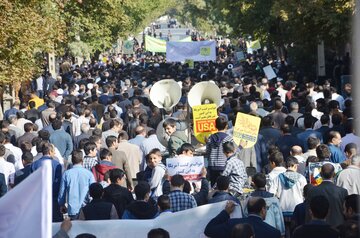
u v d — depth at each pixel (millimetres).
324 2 31656
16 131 19078
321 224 9023
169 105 19609
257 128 14758
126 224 10352
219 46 97500
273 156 12570
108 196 11711
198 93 17422
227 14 54781
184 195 10945
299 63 39781
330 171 11055
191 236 10344
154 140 16422
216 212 10359
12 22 20391
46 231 6195
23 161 14070
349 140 14844
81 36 40594
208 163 14898
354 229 8516
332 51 39594
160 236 8047
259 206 9453
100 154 14141
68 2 31922
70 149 17062
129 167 14938
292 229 11195
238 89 28172
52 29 23578
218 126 14930
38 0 22641
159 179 13148
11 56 20875
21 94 32000
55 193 13930
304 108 20734
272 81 32281
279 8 33531
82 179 13133
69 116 20062
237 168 12578
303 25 34562
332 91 23406
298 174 12297
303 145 15844
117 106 23484
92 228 10312
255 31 45344
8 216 6199
